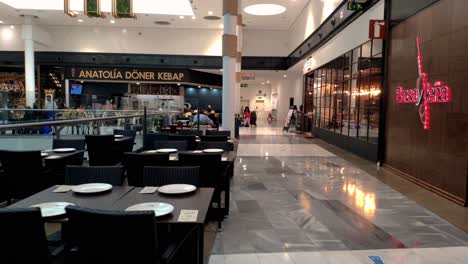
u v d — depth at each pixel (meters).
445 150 4.95
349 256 3.03
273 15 14.77
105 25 16.98
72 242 1.74
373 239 3.40
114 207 2.10
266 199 4.75
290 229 3.64
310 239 3.39
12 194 3.67
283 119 22.70
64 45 17.27
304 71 15.54
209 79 19.72
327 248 3.19
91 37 17.30
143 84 18.38
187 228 2.26
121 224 1.60
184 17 15.09
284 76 21.16
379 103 7.35
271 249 3.15
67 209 1.68
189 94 19.98
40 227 1.65
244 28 17.47
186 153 3.67
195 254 2.29
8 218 1.59
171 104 15.20
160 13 14.59
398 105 6.54
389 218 4.02
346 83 9.89
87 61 17.39
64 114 7.77
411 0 5.98
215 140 5.65
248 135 14.22
